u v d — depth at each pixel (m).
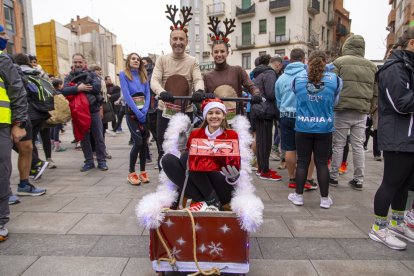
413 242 3.15
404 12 19.08
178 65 4.16
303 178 4.07
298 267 2.66
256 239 3.16
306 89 3.84
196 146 2.51
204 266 2.36
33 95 4.75
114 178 5.35
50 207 3.97
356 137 4.70
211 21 4.14
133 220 3.57
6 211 3.12
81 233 3.25
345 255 2.86
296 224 3.52
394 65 2.84
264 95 5.06
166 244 2.35
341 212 3.88
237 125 2.76
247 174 2.58
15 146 4.33
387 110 2.96
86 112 5.53
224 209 2.76
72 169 5.98
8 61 3.19
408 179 3.15
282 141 4.85
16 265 2.66
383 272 2.60
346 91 4.54
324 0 34.47
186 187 2.67
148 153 6.45
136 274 2.54
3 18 20.36
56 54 37.06
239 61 34.03
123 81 4.73
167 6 4.07
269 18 31.72
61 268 2.62
